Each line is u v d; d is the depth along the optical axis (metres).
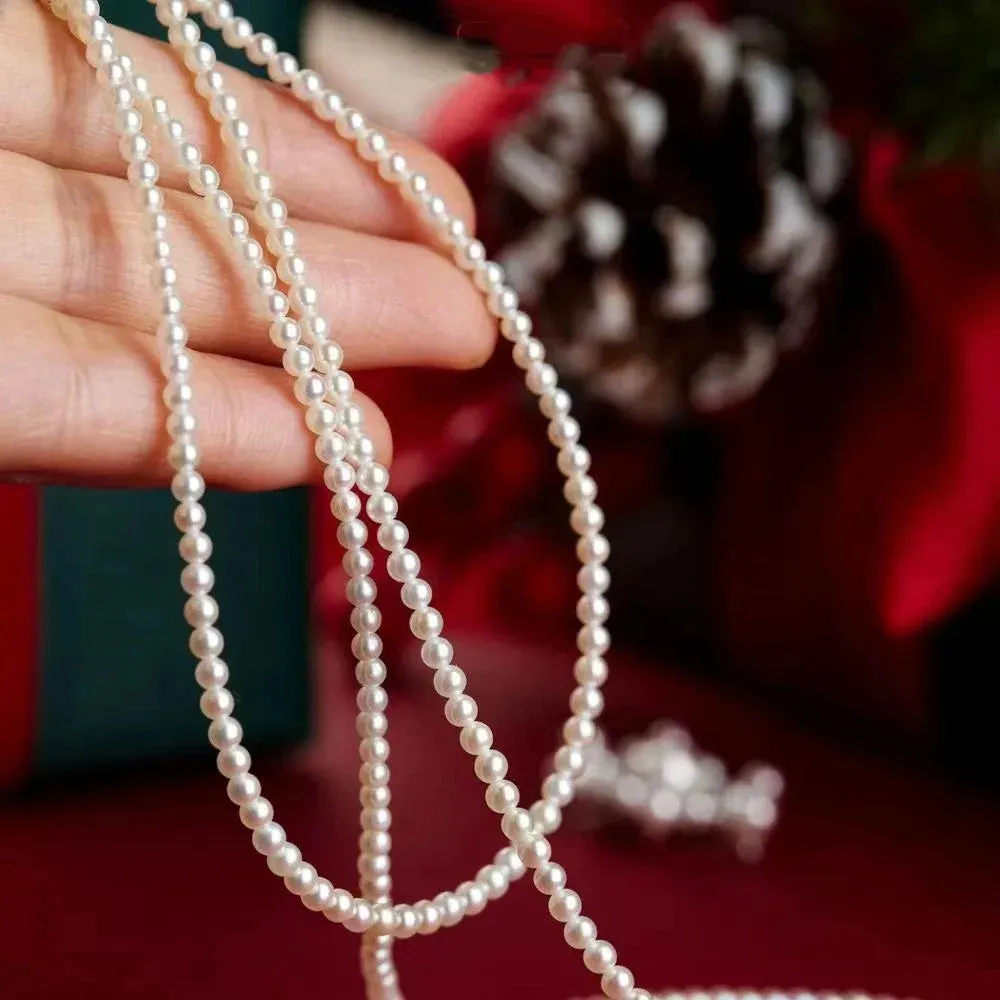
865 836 0.32
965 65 0.31
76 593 0.32
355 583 0.25
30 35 0.25
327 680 0.38
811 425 0.35
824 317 0.34
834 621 0.34
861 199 0.33
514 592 0.39
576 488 0.27
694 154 0.32
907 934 0.30
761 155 0.31
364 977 0.28
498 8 0.33
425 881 0.31
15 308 0.25
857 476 0.33
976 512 0.32
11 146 0.26
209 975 0.28
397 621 0.37
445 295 0.27
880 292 0.34
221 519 0.33
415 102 0.37
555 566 0.38
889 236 0.33
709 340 0.32
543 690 0.37
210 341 0.26
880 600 0.33
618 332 0.32
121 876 0.31
